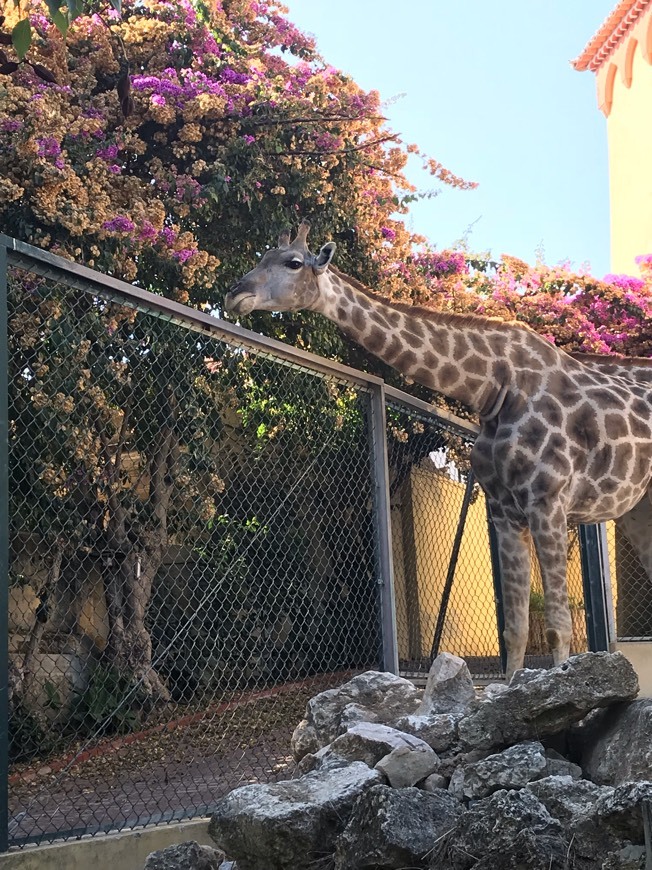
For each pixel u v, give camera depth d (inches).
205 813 186.7
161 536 303.0
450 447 356.2
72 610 301.1
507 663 290.2
